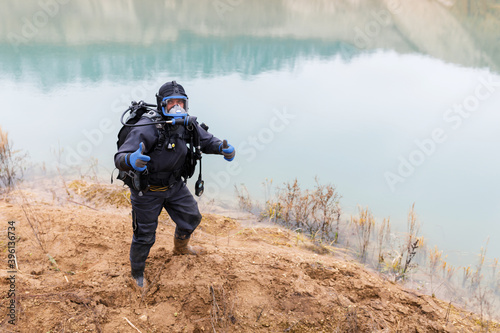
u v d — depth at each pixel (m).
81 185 6.34
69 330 2.94
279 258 4.14
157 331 3.10
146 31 22.77
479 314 3.93
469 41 20.11
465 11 23.91
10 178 6.36
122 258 3.99
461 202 6.47
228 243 4.86
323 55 18.03
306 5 30.30
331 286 3.81
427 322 3.47
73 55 16.88
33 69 14.44
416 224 5.79
